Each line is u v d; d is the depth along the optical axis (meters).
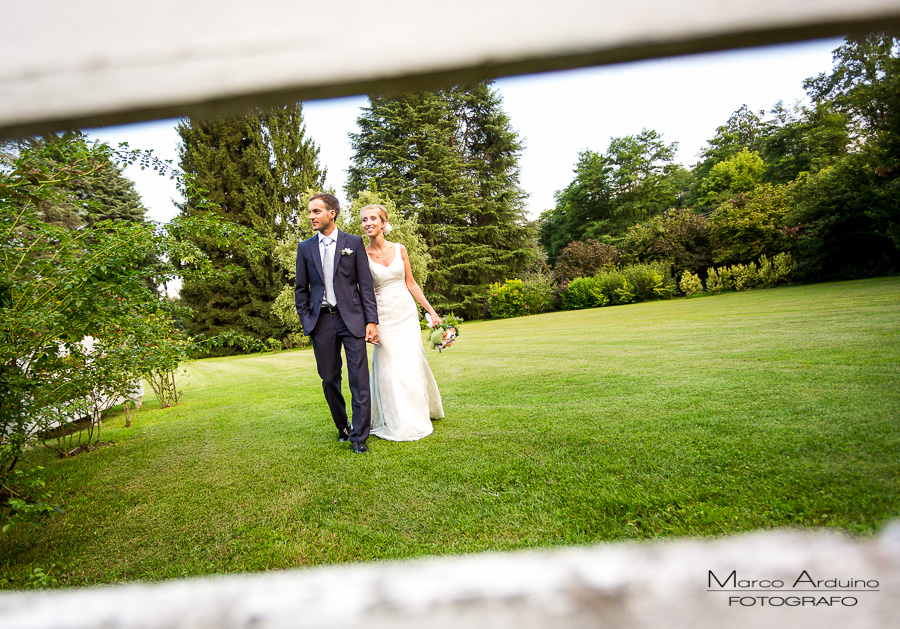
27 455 2.62
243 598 0.69
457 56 0.35
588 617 0.57
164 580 1.26
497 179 23.69
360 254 2.67
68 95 0.37
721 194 21.14
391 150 20.80
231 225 2.41
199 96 0.36
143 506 1.92
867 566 0.63
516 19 0.34
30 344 1.91
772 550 0.68
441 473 1.96
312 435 2.99
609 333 7.93
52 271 1.92
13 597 0.77
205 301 19.50
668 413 2.49
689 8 0.33
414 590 0.64
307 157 17.70
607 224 28.16
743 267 16.72
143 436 3.43
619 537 1.24
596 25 0.34
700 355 4.41
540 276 23.55
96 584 1.28
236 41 0.36
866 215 7.99
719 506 1.33
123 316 2.16
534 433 2.41
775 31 0.33
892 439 1.58
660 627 0.55
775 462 1.59
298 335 17.59
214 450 2.78
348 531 1.50
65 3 0.36
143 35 0.36
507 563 0.67
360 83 0.36
